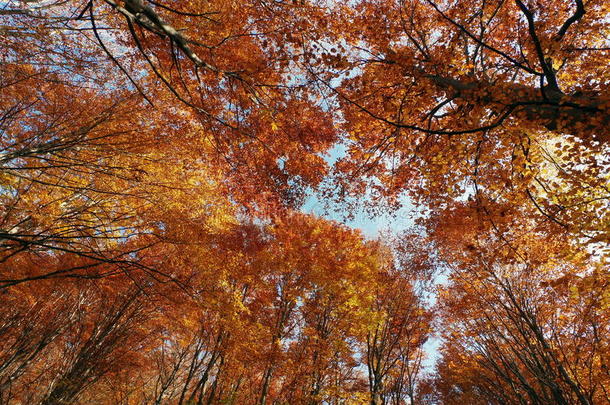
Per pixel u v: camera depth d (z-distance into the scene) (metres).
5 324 7.86
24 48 4.37
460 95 5.91
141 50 3.71
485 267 8.39
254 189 7.12
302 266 11.60
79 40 4.96
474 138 6.70
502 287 8.22
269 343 10.54
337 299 11.20
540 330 7.75
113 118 4.74
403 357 10.81
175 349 12.88
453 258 9.95
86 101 5.39
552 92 4.79
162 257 7.44
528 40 5.87
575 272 7.50
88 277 2.84
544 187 6.95
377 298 12.17
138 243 7.03
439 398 20.00
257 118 6.18
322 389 9.98
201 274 8.70
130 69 5.88
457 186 6.63
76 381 8.52
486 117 6.33
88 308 9.61
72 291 8.73
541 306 8.22
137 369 12.52
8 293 7.91
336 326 10.99
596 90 4.79
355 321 10.70
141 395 13.06
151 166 5.81
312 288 11.63
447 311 11.08
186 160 6.42
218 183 7.68
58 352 11.11
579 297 6.92
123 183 5.16
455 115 6.59
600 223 5.23
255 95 5.08
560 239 6.53
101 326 9.45
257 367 10.70
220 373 10.73
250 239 12.07
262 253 11.04
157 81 6.17
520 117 5.09
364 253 13.06
